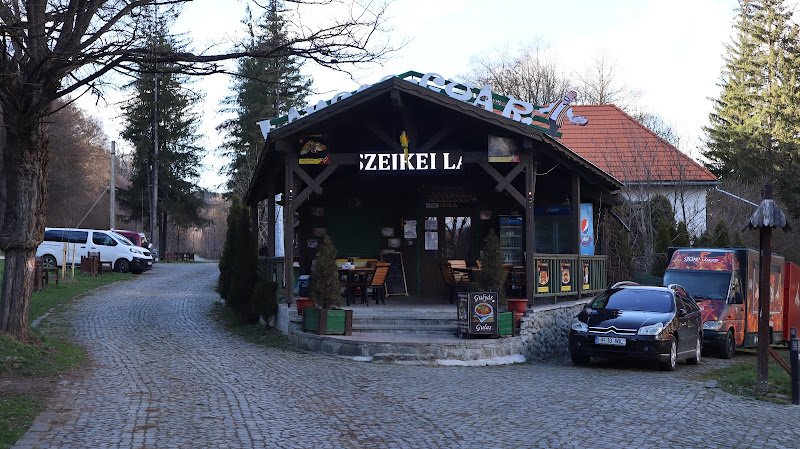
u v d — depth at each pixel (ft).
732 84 174.70
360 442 27.55
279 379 40.22
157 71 39.45
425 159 56.59
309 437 28.12
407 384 39.70
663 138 135.03
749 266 69.36
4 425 28.19
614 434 29.76
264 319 61.52
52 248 122.93
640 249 100.94
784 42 148.36
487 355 49.70
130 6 38.83
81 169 213.25
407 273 72.02
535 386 40.60
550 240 73.10
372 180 72.13
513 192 56.54
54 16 38.22
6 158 43.19
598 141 123.24
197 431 28.55
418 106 58.90
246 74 42.70
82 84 40.40
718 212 126.31
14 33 35.86
